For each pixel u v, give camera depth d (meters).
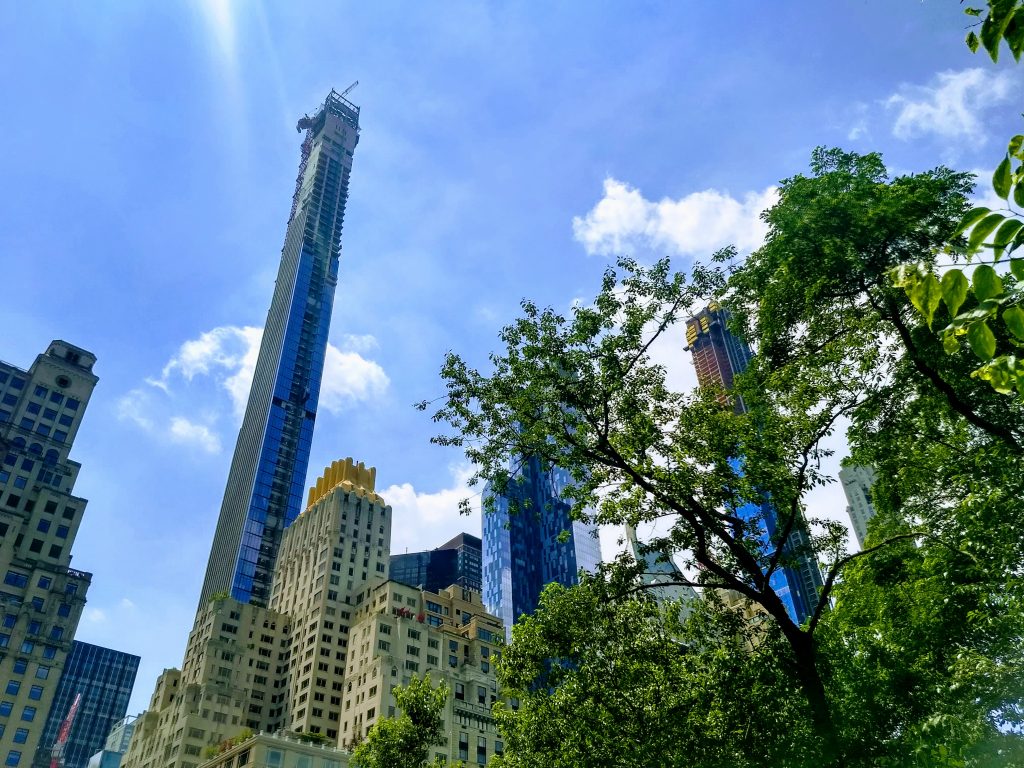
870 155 26.23
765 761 18.62
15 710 88.19
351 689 106.06
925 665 21.80
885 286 21.27
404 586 125.50
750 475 20.30
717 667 20.94
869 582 25.72
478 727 94.44
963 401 21.86
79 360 120.88
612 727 21.00
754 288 26.61
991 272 4.89
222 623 129.12
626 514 21.56
